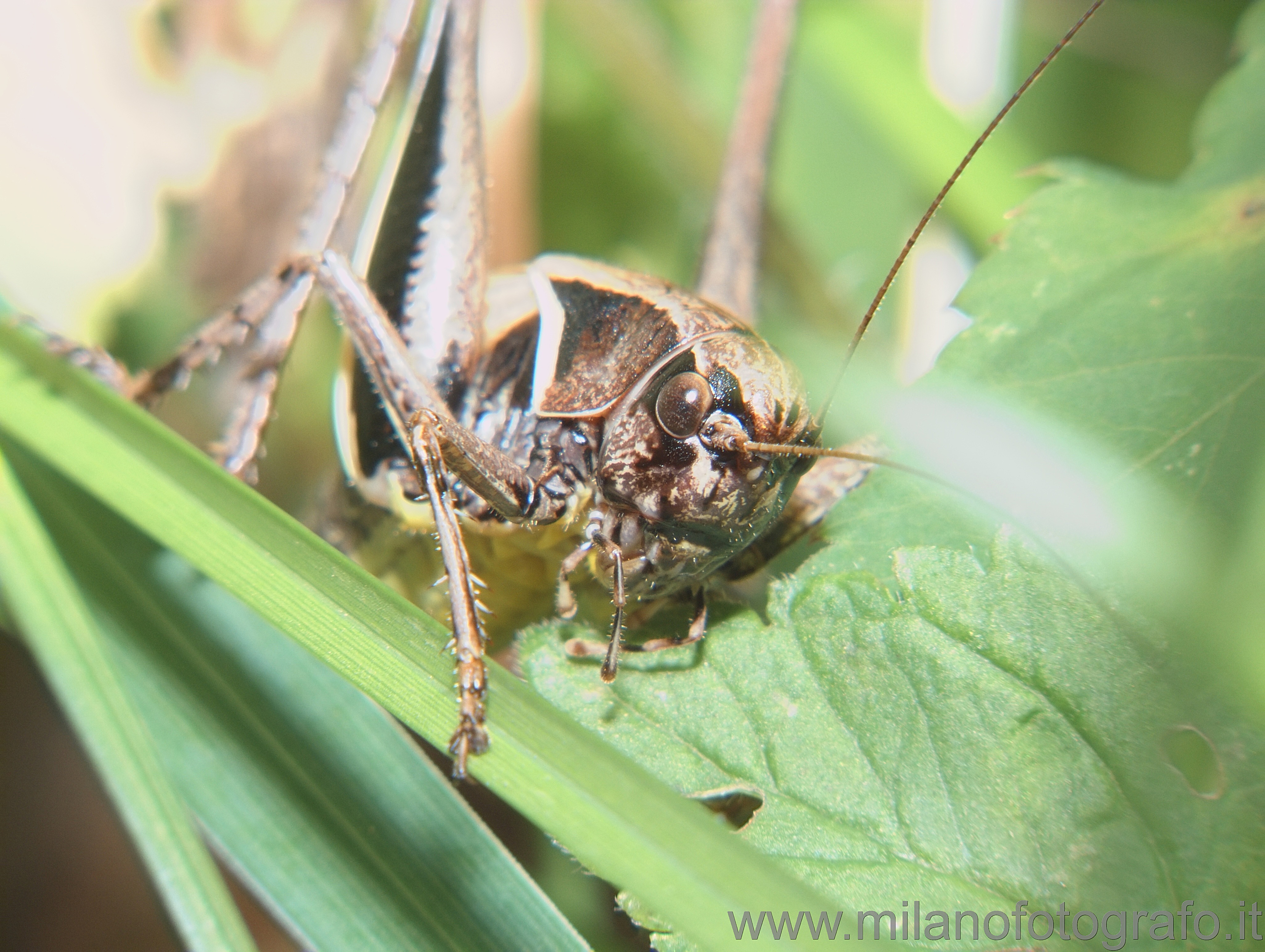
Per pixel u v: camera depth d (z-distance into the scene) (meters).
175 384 0.08
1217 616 0.07
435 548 0.08
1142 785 0.07
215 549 0.08
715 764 0.07
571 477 0.08
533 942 0.08
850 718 0.07
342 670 0.07
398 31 0.08
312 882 0.08
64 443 0.08
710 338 0.08
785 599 0.07
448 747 0.07
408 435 0.08
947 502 0.08
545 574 0.08
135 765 0.08
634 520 0.08
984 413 0.08
